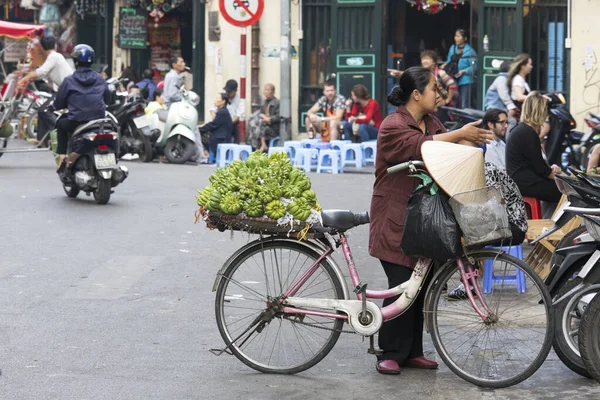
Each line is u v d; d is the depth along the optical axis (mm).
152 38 32750
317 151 24156
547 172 12789
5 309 10711
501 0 27297
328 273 8484
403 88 8508
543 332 8344
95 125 17562
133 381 8352
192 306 10883
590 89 27500
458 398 7934
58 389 8133
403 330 8578
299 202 8273
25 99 29484
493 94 21625
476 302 8367
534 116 12812
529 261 11859
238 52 29125
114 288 11680
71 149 17656
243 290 8680
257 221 8297
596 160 14711
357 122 25141
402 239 8133
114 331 9898
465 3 29891
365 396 7984
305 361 8555
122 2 32375
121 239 14578
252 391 8109
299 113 28609
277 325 8867
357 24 28016
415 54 30641
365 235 15312
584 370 8391
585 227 8953
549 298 8086
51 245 14078
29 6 33500
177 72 27500
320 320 8539
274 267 8586
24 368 8688
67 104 17719
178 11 32625
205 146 26422
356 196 19156
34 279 12086
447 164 7977
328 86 26172
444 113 23969
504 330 8375
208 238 14742
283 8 26797
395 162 8406
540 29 27578
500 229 7969
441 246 7984
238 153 25000
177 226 15664
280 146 26781
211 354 9156
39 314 10516
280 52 27047
